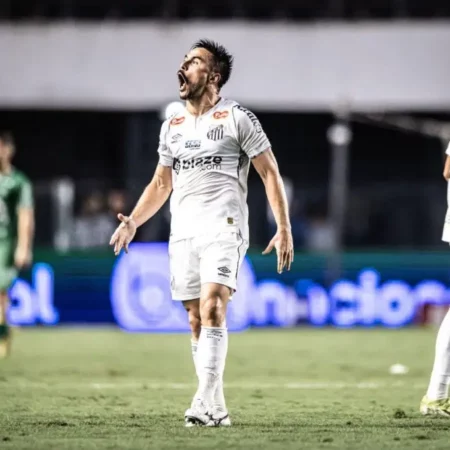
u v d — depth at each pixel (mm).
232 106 21953
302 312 61906
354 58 72750
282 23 73812
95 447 18781
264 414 24656
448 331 23812
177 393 29859
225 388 31562
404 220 66188
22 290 61000
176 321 59531
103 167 82375
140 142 73812
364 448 18797
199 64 21875
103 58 72688
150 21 74938
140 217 23000
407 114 77625
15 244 42406
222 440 19734
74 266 61688
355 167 83688
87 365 40125
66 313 61688
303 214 67000
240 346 49531
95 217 63594
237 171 22000
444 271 62312
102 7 76125
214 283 21375
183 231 21891
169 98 72688
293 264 61969
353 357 43969
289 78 72688
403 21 73938
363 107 72875
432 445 19234
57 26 72688
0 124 81812
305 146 81062
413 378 35281
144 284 60000
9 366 39594
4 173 41906
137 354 45375
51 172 82250
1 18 75125
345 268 62375
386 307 62156
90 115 82062
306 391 30703
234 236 21703
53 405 26578
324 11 76812
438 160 82875
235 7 76875
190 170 21906
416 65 72875
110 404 26875
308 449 18594
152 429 21484
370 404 27094
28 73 72438
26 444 19234
